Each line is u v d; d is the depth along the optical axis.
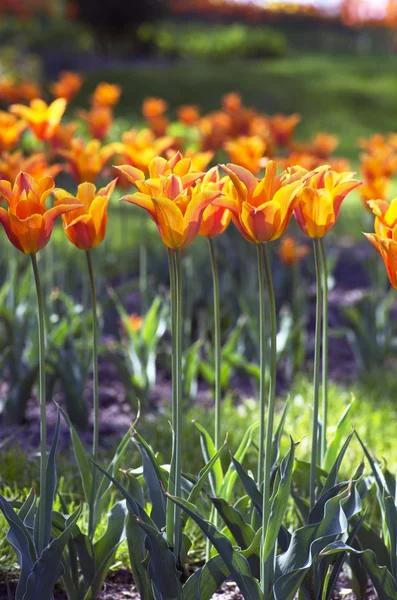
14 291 3.61
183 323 3.89
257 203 2.50
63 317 3.90
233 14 31.66
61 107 3.16
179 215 2.50
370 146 4.28
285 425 3.27
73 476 3.01
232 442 3.20
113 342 4.36
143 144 3.13
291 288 4.79
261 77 19.78
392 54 28.11
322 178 2.62
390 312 5.30
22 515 2.64
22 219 2.53
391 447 3.22
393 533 2.63
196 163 2.82
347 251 7.09
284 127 4.61
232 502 2.95
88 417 3.33
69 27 20.92
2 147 3.25
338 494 2.60
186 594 2.59
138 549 2.64
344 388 3.87
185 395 3.46
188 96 17.73
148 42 23.03
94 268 4.97
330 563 2.64
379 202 2.58
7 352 3.32
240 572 2.56
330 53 27.75
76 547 2.68
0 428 3.32
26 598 2.57
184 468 3.07
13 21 19.50
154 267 5.17
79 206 2.51
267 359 3.70
